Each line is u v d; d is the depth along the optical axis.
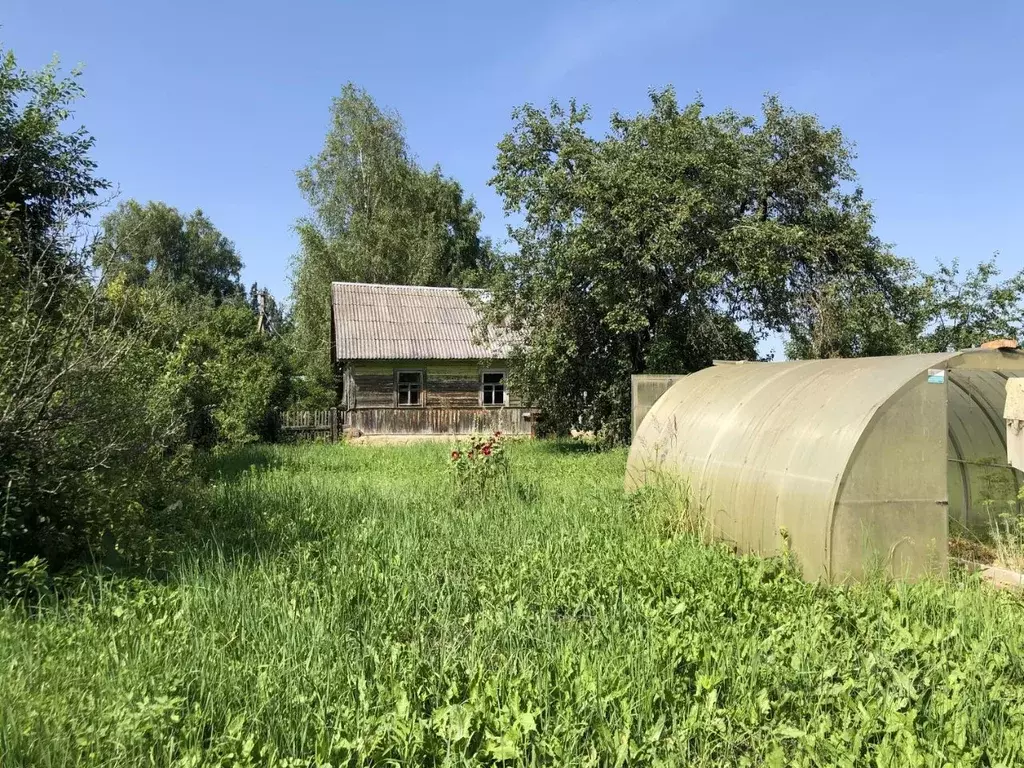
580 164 17.44
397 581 5.70
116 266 8.44
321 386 35.28
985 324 18.86
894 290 18.72
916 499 6.16
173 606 5.21
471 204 45.69
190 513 8.06
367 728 3.29
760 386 8.45
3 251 6.84
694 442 8.66
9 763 3.10
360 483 11.65
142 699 3.61
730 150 16.88
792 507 6.47
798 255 17.72
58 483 5.91
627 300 16.81
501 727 3.34
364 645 4.40
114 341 6.92
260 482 11.48
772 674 3.92
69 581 5.68
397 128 40.19
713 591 5.38
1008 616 4.91
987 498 8.24
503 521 8.13
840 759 3.04
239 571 6.03
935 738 3.28
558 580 5.65
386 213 38.19
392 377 26.33
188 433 14.34
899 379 6.22
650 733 3.33
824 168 18.59
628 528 7.90
